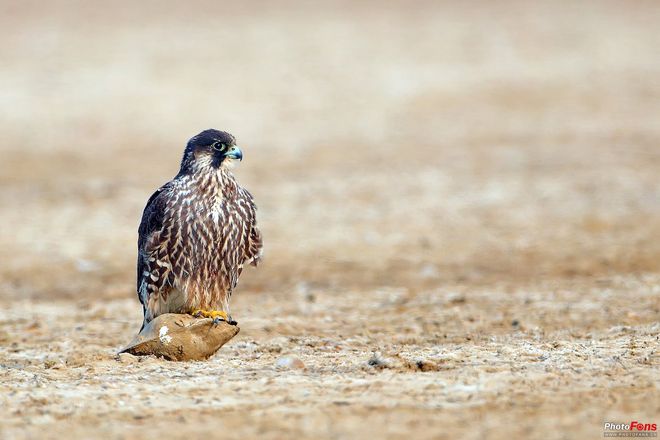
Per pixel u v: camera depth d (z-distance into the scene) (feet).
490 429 21.67
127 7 161.27
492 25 142.92
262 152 91.71
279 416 22.95
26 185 80.74
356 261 55.62
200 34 142.41
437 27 142.92
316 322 38.37
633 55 124.67
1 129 102.06
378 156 88.38
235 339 34.63
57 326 39.32
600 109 103.91
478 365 27.63
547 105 106.42
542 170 80.18
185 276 30.53
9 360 31.96
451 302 42.47
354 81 118.52
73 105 110.73
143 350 29.86
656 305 39.63
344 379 26.30
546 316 37.99
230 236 30.81
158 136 99.40
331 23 147.64
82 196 75.56
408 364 27.66
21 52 133.69
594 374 26.08
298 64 126.00
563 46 130.41
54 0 166.71
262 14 155.02
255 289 49.47
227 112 107.65
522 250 56.95
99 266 55.83
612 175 77.05
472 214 66.64
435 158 86.79
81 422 23.00
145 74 122.52
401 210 68.28
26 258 57.72
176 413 23.53
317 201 71.72
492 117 102.73
